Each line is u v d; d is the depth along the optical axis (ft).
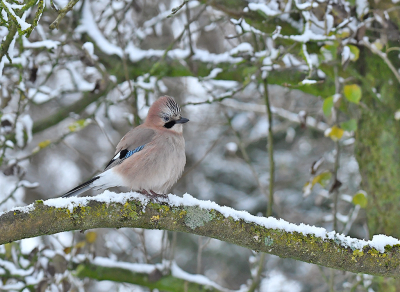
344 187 49.49
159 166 26.27
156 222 19.19
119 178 26.30
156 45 47.26
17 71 36.83
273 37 29.40
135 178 26.12
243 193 55.11
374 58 32.40
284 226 19.53
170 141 26.81
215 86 40.70
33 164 61.72
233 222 19.30
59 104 57.41
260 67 32.30
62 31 38.93
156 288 33.45
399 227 30.83
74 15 38.22
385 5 30.53
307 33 28.96
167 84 50.93
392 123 31.71
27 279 30.83
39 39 35.14
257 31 31.58
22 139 33.45
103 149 61.98
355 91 27.12
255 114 51.85
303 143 54.90
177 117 27.86
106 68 38.40
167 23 45.88
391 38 29.66
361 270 19.61
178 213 19.24
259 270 32.58
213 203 19.66
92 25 38.27
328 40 29.09
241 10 33.14
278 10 32.71
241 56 35.32
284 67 31.60
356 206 37.06
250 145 56.18
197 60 36.55
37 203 17.90
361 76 31.55
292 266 51.80
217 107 52.01
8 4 18.30
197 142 55.72
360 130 32.83
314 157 53.26
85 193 51.80
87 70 42.14
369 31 32.37
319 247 19.35
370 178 32.12
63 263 30.55
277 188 52.70
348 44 29.89
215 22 39.68
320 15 29.45
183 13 40.73
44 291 29.73
